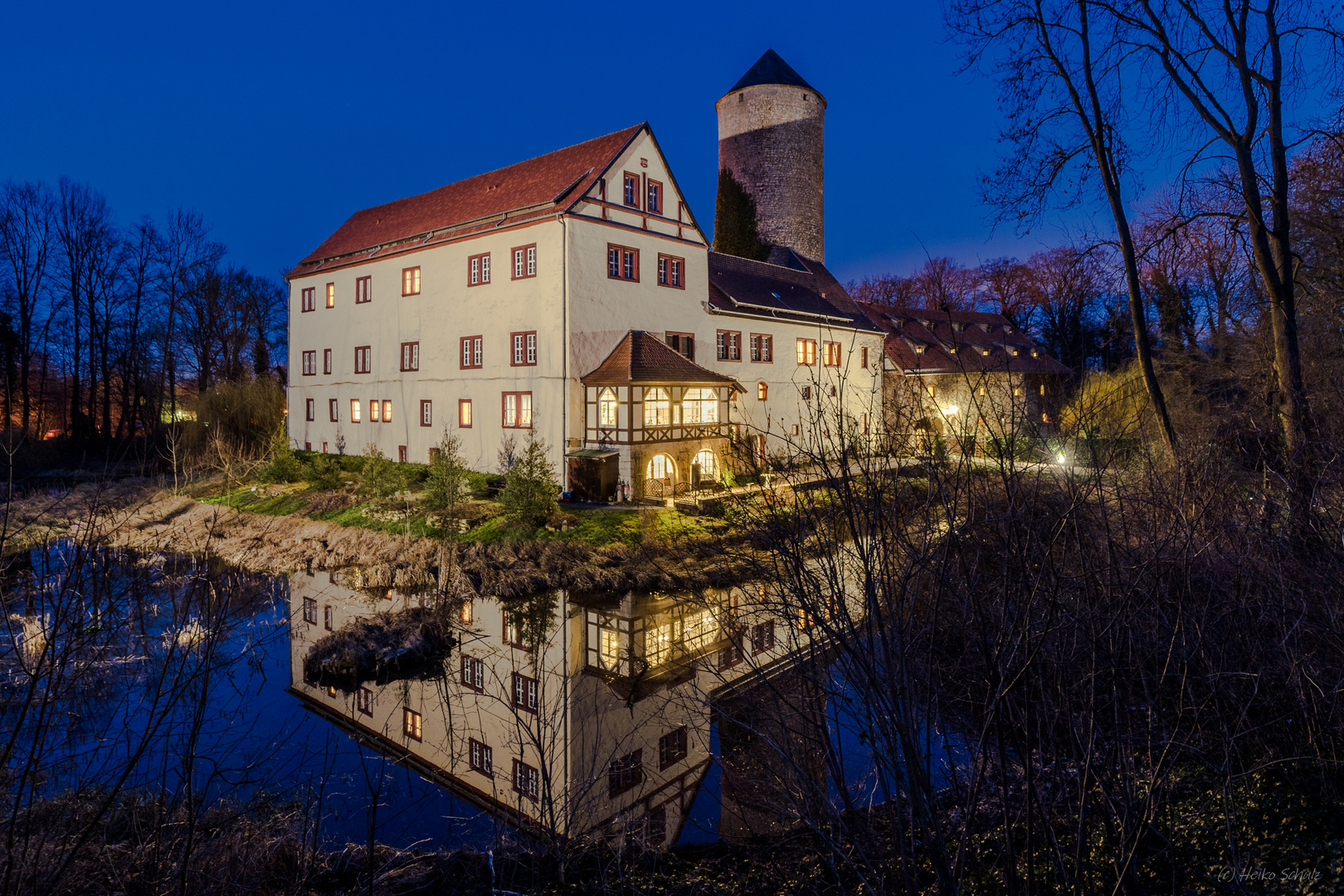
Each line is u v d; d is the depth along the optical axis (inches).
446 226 1103.6
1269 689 175.5
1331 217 624.1
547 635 585.3
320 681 482.9
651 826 284.8
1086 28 473.1
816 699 154.2
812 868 218.5
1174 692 169.8
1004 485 128.6
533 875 245.3
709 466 1019.3
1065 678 150.4
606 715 425.1
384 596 689.6
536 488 834.8
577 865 249.8
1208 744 174.9
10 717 223.5
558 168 1053.8
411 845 273.6
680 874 244.7
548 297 947.3
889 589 134.6
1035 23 489.7
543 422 957.8
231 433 1408.7
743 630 166.1
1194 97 451.2
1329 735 183.9
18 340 1510.8
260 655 478.0
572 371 943.0
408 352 1140.5
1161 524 156.7
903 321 1589.6
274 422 1467.8
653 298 1051.9
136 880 193.6
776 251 1653.5
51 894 165.0
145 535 809.5
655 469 950.4
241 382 1601.9
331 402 1284.4
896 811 136.2
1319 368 463.5
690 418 1008.2
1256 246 419.8
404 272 1141.1
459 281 1058.1
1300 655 165.5
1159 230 516.7
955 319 1616.6
